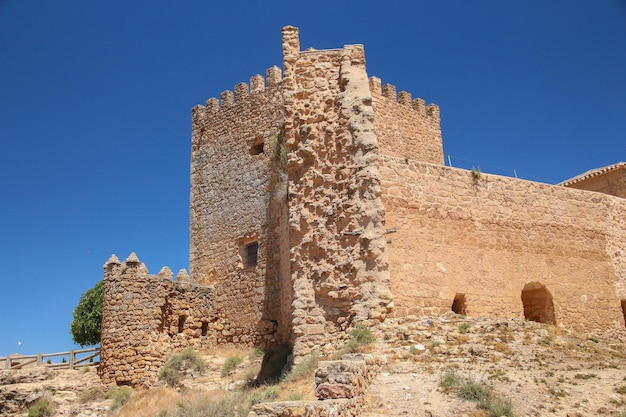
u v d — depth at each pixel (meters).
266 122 33.53
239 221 32.94
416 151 37.84
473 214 21.52
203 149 36.50
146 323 28.41
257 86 34.91
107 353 27.83
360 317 17.62
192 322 30.56
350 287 18.14
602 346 16.00
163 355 28.52
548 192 24.14
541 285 22.59
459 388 12.56
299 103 20.77
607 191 34.88
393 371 14.37
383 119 36.56
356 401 11.70
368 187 18.81
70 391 26.95
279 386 16.77
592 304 23.70
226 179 34.50
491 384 12.88
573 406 11.63
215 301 32.31
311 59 21.16
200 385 25.77
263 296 30.23
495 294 21.00
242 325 30.72
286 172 23.81
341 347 17.11
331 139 19.97
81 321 38.75
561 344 15.55
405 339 16.36
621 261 25.39
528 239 22.75
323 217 19.33
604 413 11.26
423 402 12.13
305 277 18.97
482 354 14.82
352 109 19.89
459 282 20.17
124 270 28.98
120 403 25.06
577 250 24.08
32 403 26.09
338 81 20.69
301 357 17.98
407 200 19.92
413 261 19.28
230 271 32.41
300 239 19.47
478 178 22.16
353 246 18.47
